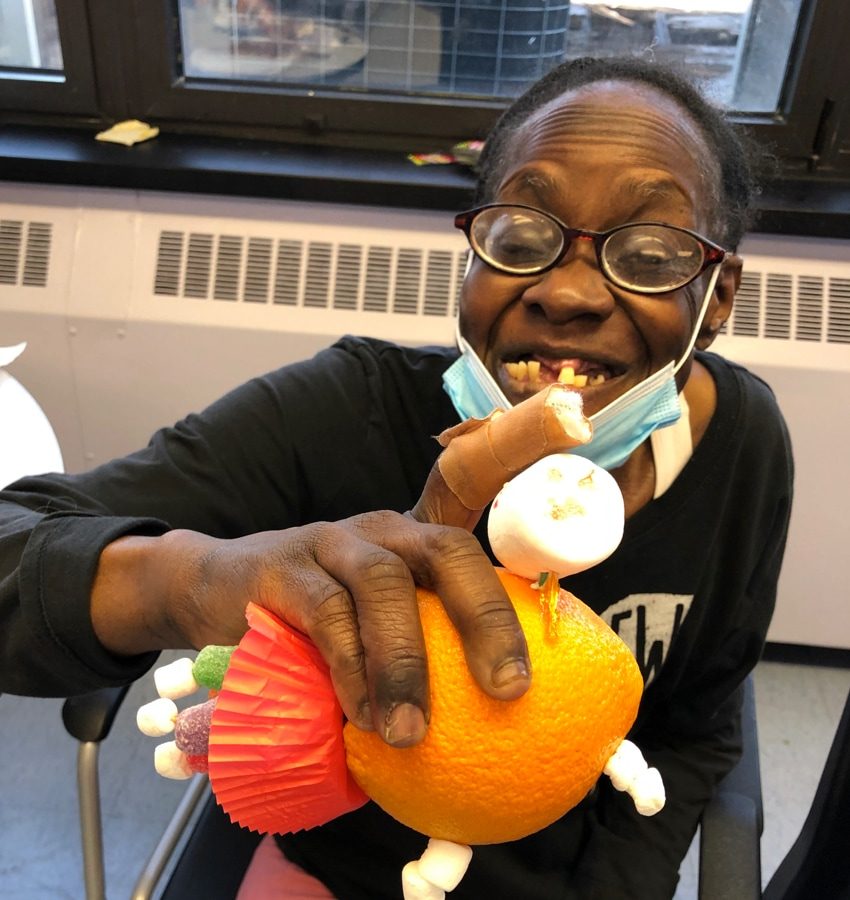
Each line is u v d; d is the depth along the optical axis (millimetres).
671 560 744
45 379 1546
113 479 666
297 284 1476
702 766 808
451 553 344
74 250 1485
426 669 326
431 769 328
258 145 1565
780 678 1762
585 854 769
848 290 1441
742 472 774
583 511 329
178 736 373
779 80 1516
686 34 1526
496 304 623
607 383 633
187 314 1470
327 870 777
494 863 744
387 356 794
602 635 363
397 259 1472
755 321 1438
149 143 1539
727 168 693
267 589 379
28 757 1504
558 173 597
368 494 781
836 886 700
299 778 339
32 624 487
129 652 507
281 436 744
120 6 1485
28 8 1521
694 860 1379
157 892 1298
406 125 1574
